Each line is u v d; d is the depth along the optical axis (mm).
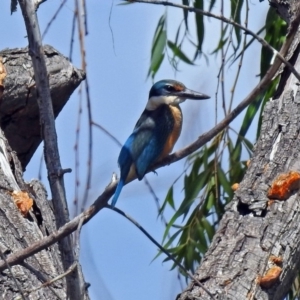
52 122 5570
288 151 6906
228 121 5484
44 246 5680
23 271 6887
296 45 7637
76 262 5242
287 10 8289
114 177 5742
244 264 6250
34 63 5418
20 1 5309
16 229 7395
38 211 7945
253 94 5223
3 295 6660
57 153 5609
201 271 6309
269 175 6770
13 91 9414
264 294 6113
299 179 6633
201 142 5785
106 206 5656
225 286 6117
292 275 6445
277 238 6375
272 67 5117
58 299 6707
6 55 9688
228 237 6492
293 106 7242
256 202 6617
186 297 6125
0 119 9625
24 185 8297
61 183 5629
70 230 5586
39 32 5379
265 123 7277
